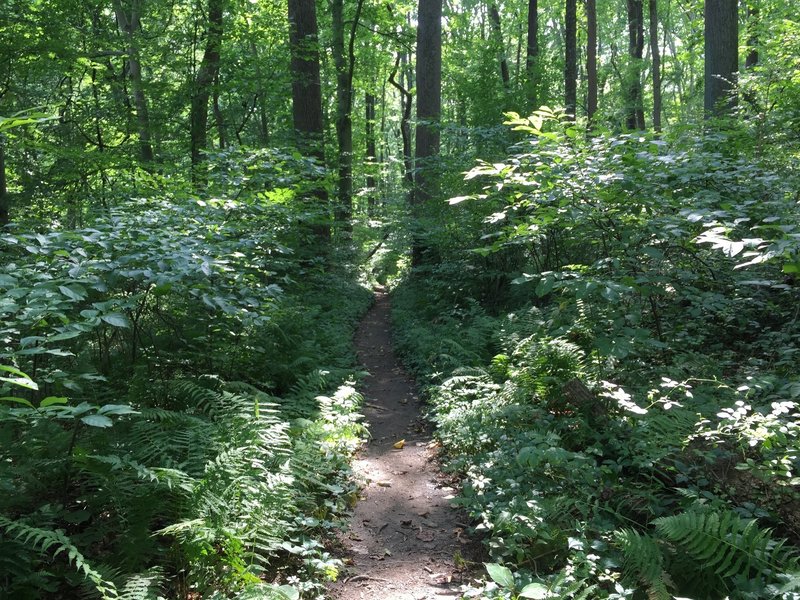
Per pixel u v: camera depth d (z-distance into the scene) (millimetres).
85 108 13547
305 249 12977
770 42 12273
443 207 12602
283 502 4102
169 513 3982
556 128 6598
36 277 4027
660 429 4758
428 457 6160
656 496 4418
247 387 6262
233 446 4500
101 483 3975
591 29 20000
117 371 6062
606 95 26031
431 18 16797
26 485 3898
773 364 5637
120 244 4691
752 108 9461
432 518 4926
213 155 8555
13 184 13680
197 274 4777
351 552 4434
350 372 8844
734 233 5828
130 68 15414
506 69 20891
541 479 4824
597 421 5379
